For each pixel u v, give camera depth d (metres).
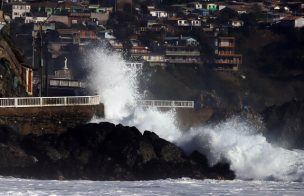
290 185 153.75
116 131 159.62
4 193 137.00
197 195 140.50
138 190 142.88
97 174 154.75
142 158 156.12
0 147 155.75
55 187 143.38
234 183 153.62
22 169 153.75
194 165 158.38
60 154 158.50
